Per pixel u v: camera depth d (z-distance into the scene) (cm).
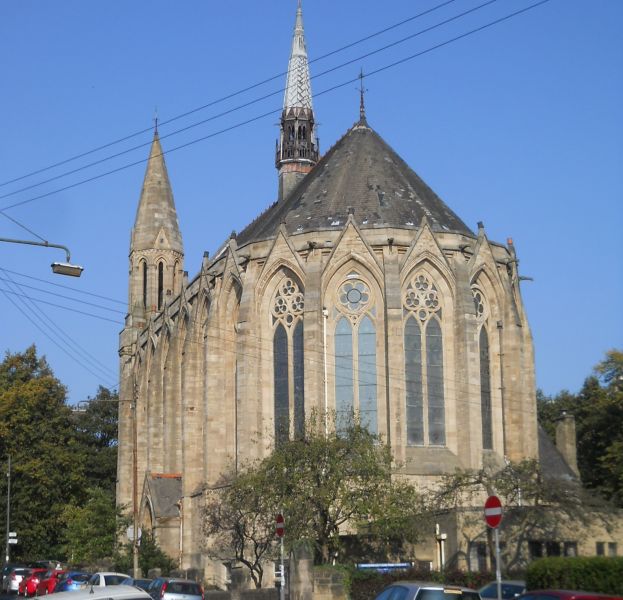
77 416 15975
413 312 8325
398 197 8850
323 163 9694
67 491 11369
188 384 9475
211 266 9369
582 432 9975
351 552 6975
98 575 6594
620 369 8844
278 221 8969
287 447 6888
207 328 8950
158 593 5769
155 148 13012
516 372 8606
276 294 8569
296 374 8394
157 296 12575
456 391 8212
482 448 8244
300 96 12838
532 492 6744
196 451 9425
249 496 6981
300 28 13062
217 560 8612
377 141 9500
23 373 11606
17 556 11262
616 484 8494
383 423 8106
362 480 6725
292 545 6328
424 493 7412
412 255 8300
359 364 8250
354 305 8331
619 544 6869
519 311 8944
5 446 11075
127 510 11725
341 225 8519
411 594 3859
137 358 12038
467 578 5891
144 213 12769
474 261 8531
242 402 8388
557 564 4300
